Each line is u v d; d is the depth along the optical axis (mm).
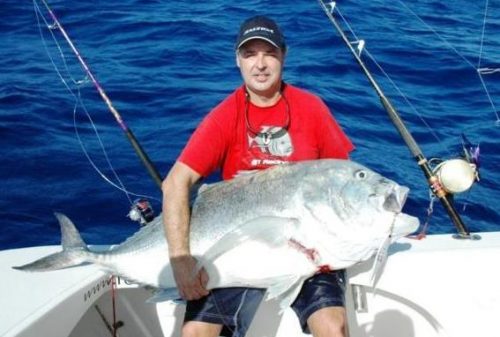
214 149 2779
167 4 9578
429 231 4539
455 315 2910
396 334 3064
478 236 3178
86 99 6312
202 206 2762
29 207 4648
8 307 2576
